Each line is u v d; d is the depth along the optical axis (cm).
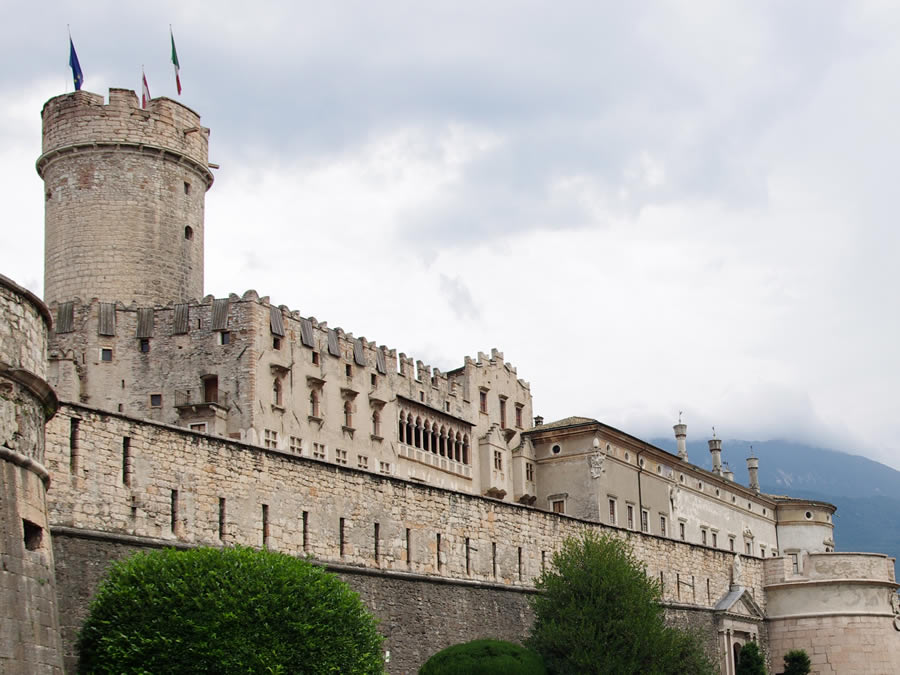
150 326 8706
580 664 6788
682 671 7156
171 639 4191
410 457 9969
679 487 12638
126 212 9100
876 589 9862
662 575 8875
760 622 9900
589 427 11269
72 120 9181
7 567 3641
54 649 3812
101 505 4781
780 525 15175
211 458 5366
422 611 6456
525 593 7338
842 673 9662
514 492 11269
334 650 4519
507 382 11706
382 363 9838
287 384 8800
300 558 5484
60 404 4628
